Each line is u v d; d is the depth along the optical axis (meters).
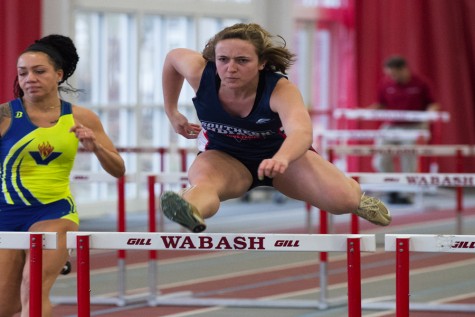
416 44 30.84
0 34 22.36
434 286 15.51
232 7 27.72
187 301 14.05
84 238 7.58
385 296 14.59
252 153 8.84
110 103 25.00
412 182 12.95
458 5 31.78
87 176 13.49
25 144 9.26
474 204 28.86
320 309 13.74
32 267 7.66
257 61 8.18
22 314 8.85
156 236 7.64
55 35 9.61
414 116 26.41
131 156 25.73
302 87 30.25
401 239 7.30
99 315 13.35
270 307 13.89
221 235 7.59
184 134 9.60
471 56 32.12
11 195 9.31
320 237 7.48
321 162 8.94
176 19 26.47
